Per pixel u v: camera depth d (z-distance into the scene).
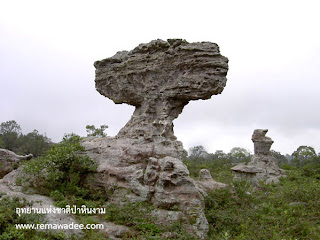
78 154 14.05
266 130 33.16
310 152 48.12
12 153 21.34
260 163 31.75
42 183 12.76
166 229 9.62
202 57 12.95
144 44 14.67
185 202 10.71
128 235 9.10
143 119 13.87
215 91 12.87
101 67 16.20
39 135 55.44
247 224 10.50
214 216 11.27
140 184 11.70
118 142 13.98
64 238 7.89
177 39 13.52
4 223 7.75
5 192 10.52
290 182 25.58
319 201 13.82
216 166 39.59
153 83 14.08
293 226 10.38
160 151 12.70
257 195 16.47
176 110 14.12
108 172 12.70
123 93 15.12
